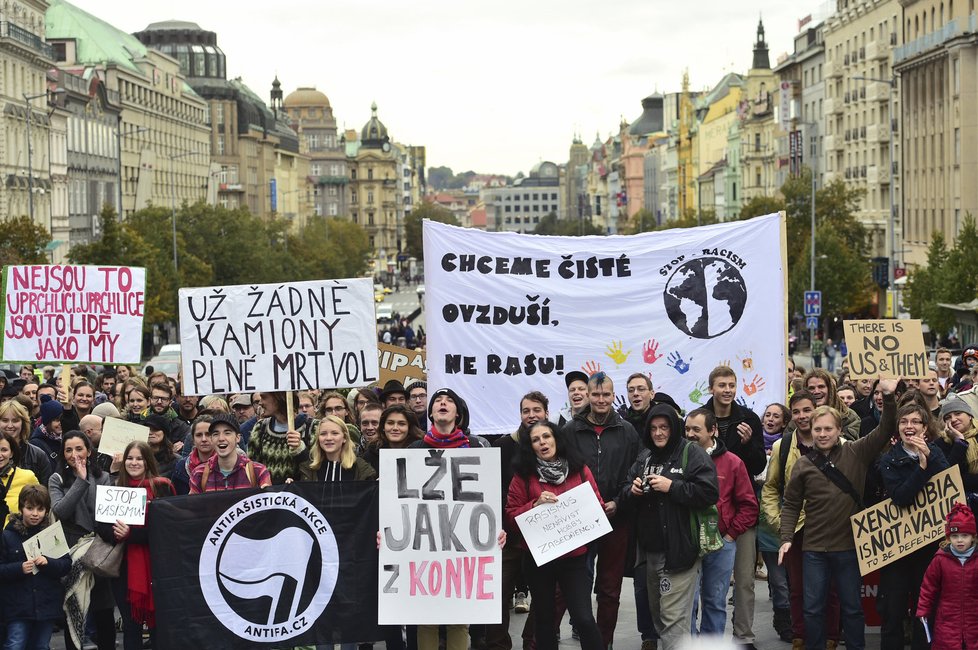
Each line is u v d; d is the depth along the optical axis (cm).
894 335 1625
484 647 1586
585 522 1334
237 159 19562
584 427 1454
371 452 1616
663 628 1398
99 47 13062
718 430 1541
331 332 1521
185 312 1527
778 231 1717
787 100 13862
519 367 1714
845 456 1425
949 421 1498
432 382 1716
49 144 10275
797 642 1552
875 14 11025
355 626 1377
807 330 10112
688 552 1380
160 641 1373
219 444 1423
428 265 1708
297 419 1634
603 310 1714
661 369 1717
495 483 1340
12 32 9306
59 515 1521
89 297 1928
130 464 1451
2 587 1434
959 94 8812
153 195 14138
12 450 1522
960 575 1330
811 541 1431
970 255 6581
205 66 19388
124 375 2808
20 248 6844
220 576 1373
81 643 1459
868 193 11394
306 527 1375
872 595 1589
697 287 1712
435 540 1345
